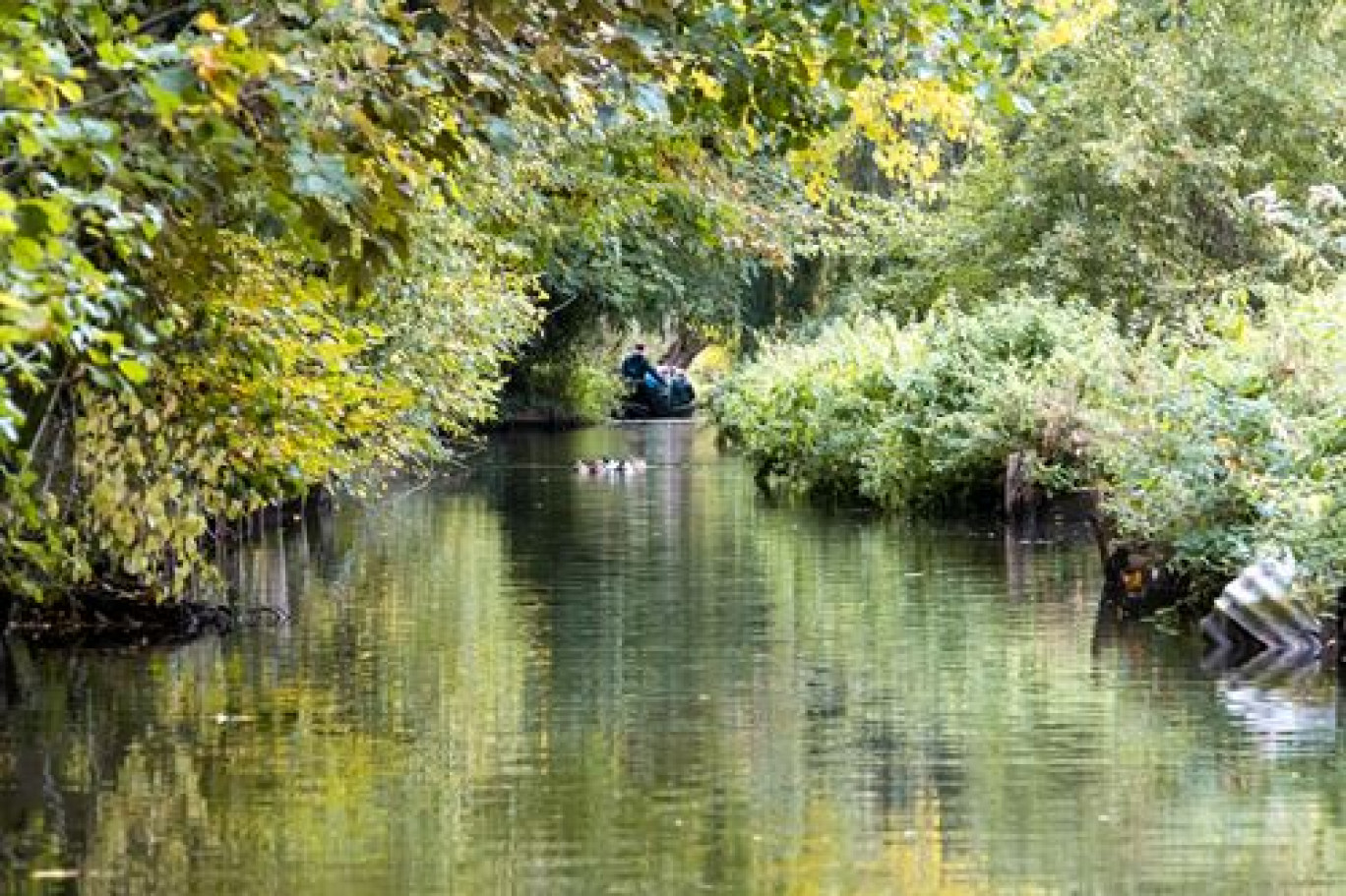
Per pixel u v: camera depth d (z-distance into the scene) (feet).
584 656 67.72
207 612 76.13
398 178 50.21
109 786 48.19
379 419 77.10
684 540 109.29
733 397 191.31
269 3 50.03
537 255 117.50
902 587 86.38
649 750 52.11
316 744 53.06
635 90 56.80
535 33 54.95
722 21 62.54
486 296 113.80
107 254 53.16
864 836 43.16
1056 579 88.89
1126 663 65.87
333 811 45.47
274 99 47.19
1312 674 63.98
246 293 64.90
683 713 57.26
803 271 212.02
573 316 240.94
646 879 39.86
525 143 81.10
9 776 49.37
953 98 85.10
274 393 67.92
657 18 58.23
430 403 111.14
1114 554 81.30
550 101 54.70
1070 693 60.34
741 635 72.28
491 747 52.75
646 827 44.06
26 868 40.83
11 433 39.81
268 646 70.59
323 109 49.03
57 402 66.23
